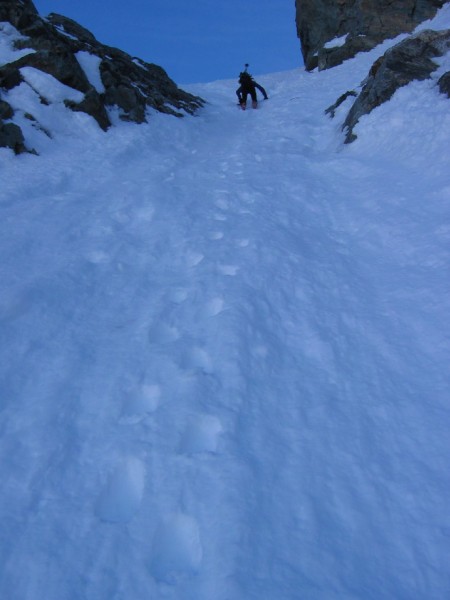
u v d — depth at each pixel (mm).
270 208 6168
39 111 9492
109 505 2326
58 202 6473
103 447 2594
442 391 2957
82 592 1891
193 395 2887
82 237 5426
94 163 8570
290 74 22047
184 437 2637
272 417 2803
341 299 4090
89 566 1989
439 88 7766
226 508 2172
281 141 9844
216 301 4039
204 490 2279
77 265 4641
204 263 4699
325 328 3686
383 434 2691
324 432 2703
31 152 8414
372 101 8703
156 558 2039
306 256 4832
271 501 2244
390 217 5332
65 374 3191
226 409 2801
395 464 2494
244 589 1837
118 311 4027
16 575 1955
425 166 6270
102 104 11203
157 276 4629
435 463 2482
